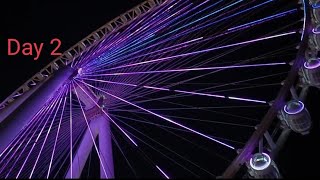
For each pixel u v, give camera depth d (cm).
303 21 1455
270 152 1133
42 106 1463
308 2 1484
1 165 1348
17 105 1491
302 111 1162
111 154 1366
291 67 1301
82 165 1440
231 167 1018
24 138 1412
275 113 1172
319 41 1369
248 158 1069
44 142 1357
